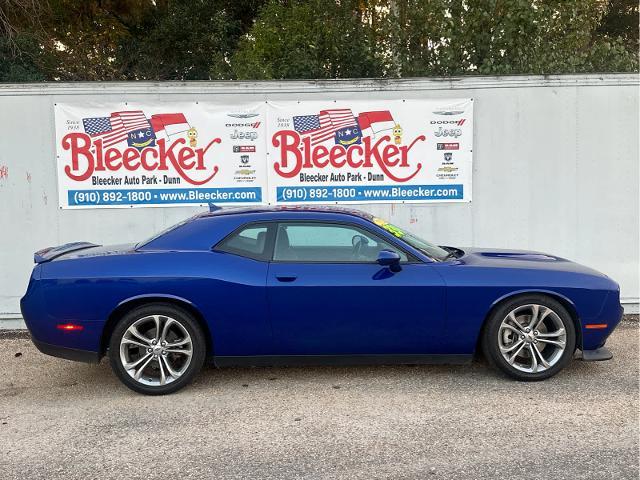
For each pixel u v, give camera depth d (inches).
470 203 296.4
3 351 251.3
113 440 160.9
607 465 142.6
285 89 289.7
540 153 294.7
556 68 364.5
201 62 733.9
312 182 294.4
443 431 162.9
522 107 293.0
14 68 471.8
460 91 292.0
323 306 192.7
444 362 200.7
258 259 197.3
